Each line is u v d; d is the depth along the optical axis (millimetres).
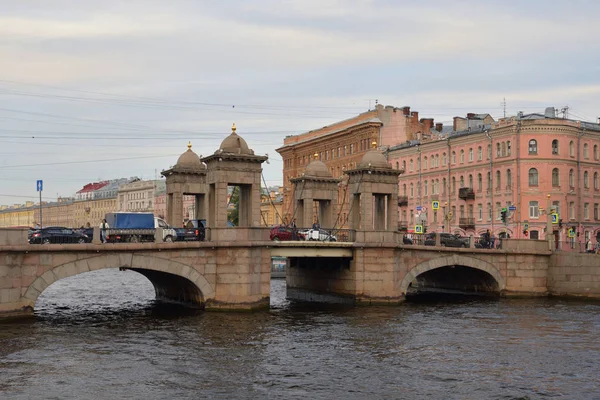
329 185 54562
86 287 64938
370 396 24188
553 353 31234
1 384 25125
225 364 28516
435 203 72500
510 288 53281
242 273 42281
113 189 191625
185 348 31562
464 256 51312
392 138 95125
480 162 80312
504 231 76250
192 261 41312
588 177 78312
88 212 194750
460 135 83188
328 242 46031
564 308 46594
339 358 29906
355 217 50688
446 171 85500
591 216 78438
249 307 42406
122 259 38750
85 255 37594
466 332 36562
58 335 34188
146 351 30797
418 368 28234
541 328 37938
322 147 105000
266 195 131375
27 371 26922
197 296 43469
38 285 36312
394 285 48094
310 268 52906
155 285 51406
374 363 29047
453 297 54438
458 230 83188
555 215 65188
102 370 27281
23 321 36094
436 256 50250
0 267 35344
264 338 34219
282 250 44844
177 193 50969
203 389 24812
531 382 26250
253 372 27266
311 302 51094
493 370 28016
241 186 45312
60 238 43469
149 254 39688
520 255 53375
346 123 100438
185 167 51094
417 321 40250
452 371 27781
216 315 41031
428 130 98438
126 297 54219
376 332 36312
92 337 33875
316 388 25109
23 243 35906
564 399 24109
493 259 52656
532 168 74938
